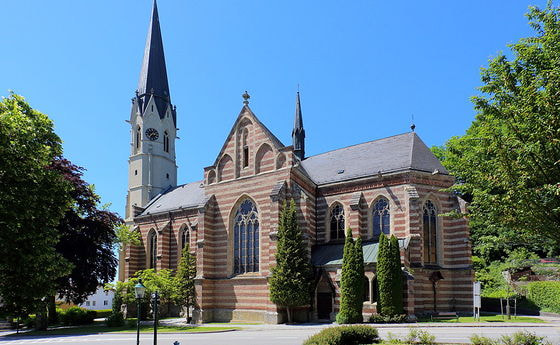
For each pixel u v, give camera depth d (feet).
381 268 139.23
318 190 178.81
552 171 61.72
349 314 136.77
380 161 171.73
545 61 64.44
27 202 66.49
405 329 115.03
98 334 138.92
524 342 73.97
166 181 275.18
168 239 218.79
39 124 72.54
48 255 70.59
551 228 64.28
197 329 140.05
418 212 153.38
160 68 286.46
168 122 283.38
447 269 156.15
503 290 177.06
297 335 114.11
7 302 72.13
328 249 165.07
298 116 248.93
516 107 64.75
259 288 159.53
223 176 179.83
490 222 74.28
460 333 103.19
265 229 162.61
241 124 178.50
